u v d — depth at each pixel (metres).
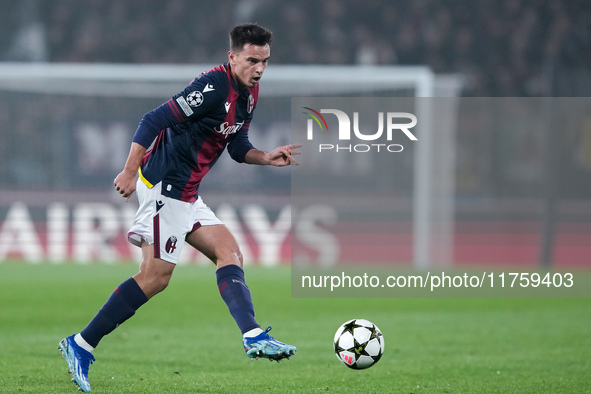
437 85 48.34
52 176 53.59
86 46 78.94
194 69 49.81
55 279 38.19
